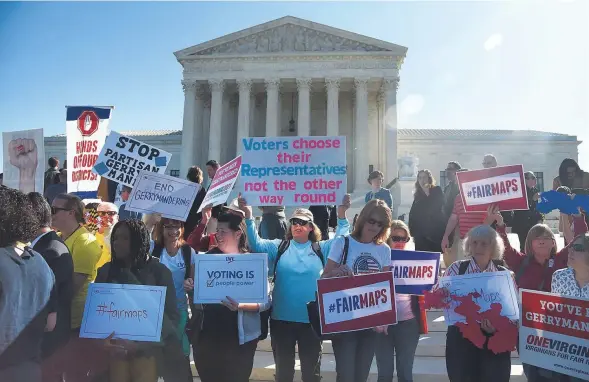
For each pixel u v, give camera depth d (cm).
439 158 5838
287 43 5103
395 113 4919
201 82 5072
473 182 709
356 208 4172
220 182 767
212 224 962
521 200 684
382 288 542
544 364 509
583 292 509
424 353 798
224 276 566
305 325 578
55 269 492
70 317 506
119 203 1018
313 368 574
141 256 527
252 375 736
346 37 5050
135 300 518
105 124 1003
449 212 995
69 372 532
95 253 579
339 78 4966
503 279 524
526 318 523
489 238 534
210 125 4944
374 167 5478
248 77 4988
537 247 610
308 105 4950
